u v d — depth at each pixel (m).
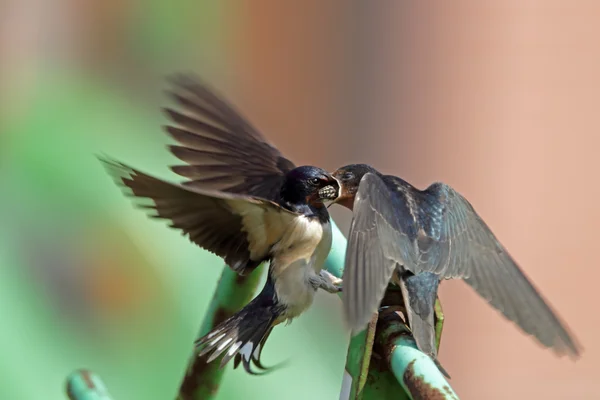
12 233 12.48
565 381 16.30
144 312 12.40
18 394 11.30
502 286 7.30
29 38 15.62
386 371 6.55
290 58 18.28
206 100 8.34
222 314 7.69
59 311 12.14
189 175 8.08
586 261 17.22
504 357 16.48
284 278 7.64
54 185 12.91
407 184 7.73
